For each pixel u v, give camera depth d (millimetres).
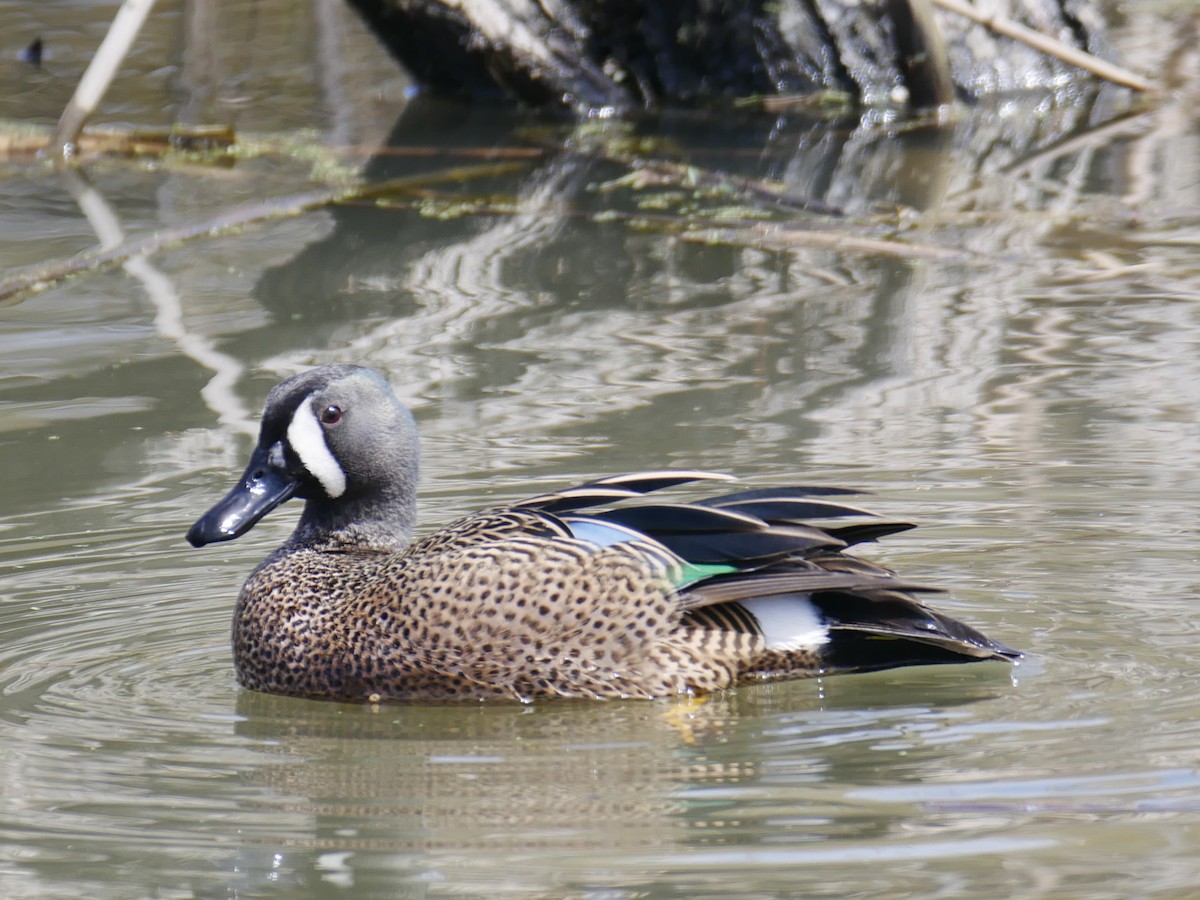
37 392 14664
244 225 20141
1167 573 10344
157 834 7367
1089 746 7957
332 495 10047
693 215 20219
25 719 8883
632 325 16125
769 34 26750
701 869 6836
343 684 9297
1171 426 12945
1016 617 9805
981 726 8312
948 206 20250
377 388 10156
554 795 7699
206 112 26156
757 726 8523
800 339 15547
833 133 24516
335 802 7691
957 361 14750
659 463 12477
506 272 18047
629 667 9055
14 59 29250
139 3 23672
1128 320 15719
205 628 10320
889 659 9281
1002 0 26797
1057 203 20188
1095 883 6582
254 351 15578
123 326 16422
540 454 12742
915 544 10922
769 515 9289
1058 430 12977
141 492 12469
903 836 7066
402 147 24094
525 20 26234
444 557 9305
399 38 27141
